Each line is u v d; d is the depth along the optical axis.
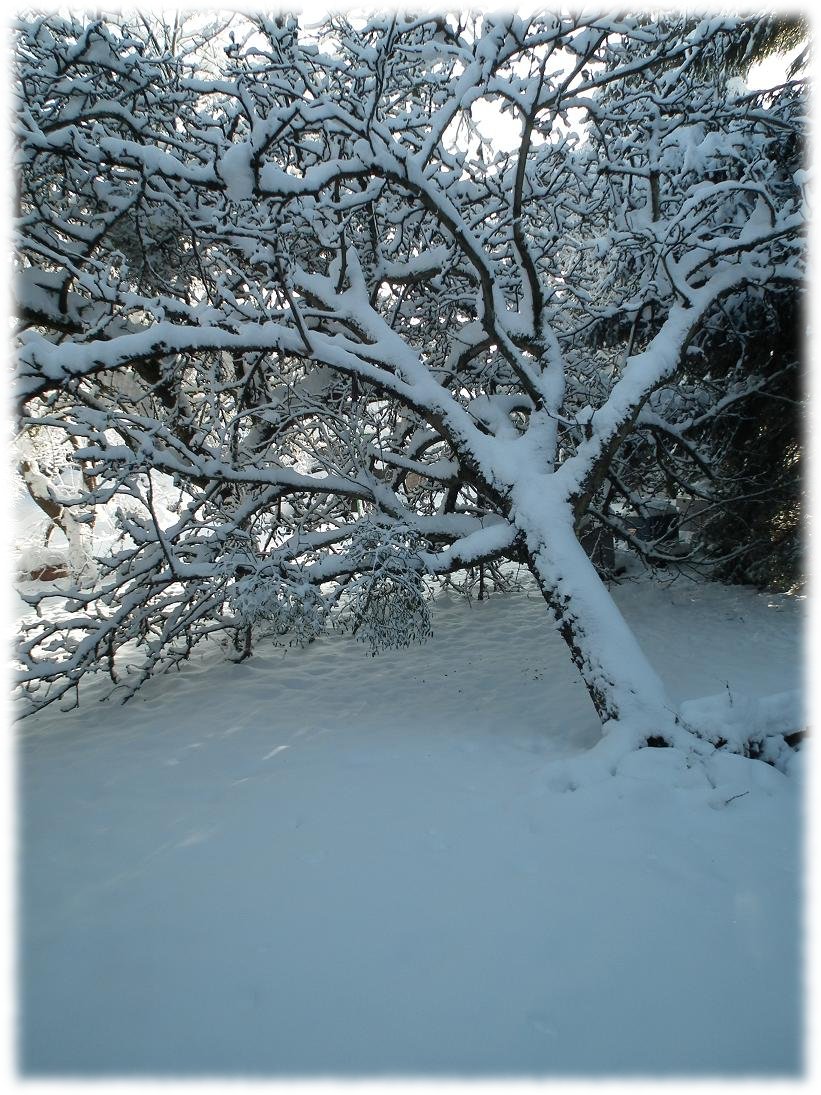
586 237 8.09
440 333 8.39
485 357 8.72
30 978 2.62
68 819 3.97
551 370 6.63
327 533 6.82
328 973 2.58
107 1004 2.48
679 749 4.24
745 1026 2.28
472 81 5.30
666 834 3.45
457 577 11.66
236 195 5.16
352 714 5.68
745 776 4.00
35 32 5.15
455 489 7.78
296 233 6.61
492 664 7.02
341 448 7.52
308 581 6.12
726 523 9.80
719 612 8.43
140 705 6.25
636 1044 2.22
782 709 4.60
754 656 6.74
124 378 8.00
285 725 5.43
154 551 6.93
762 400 9.23
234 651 7.78
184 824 3.83
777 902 2.91
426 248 7.68
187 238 7.00
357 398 6.83
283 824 3.76
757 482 8.99
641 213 7.20
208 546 7.00
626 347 9.30
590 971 2.54
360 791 4.11
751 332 8.55
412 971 2.57
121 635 6.83
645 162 6.96
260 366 7.74
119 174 6.49
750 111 6.41
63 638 6.47
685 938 2.70
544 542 5.38
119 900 3.11
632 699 4.56
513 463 5.88
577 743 4.86
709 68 7.42
